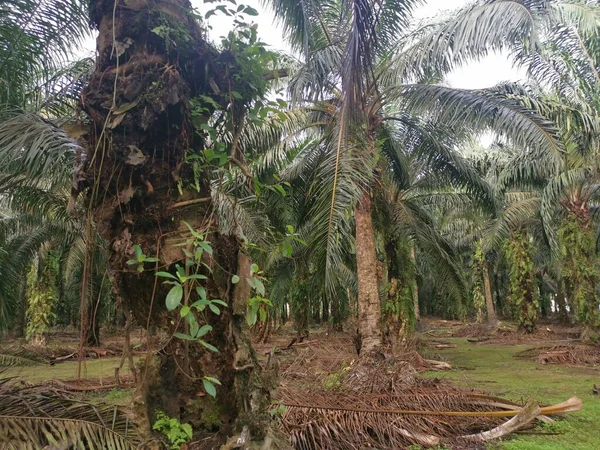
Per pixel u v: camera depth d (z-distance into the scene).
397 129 9.57
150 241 2.37
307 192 8.73
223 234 2.52
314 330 23.77
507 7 6.20
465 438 4.00
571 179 10.16
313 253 6.62
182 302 2.34
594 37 8.81
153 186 2.40
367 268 8.16
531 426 4.33
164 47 2.49
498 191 11.16
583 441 3.95
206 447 2.28
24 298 18.22
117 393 6.12
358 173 5.86
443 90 7.30
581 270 11.45
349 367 6.65
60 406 2.94
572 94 9.45
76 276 13.83
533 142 6.49
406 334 9.88
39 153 4.69
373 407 4.34
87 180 2.43
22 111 4.98
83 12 4.87
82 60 5.30
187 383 2.40
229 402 2.39
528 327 17.44
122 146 2.36
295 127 8.16
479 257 21.77
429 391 4.82
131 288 2.41
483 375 8.01
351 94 5.18
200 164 2.57
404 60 7.71
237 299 2.46
